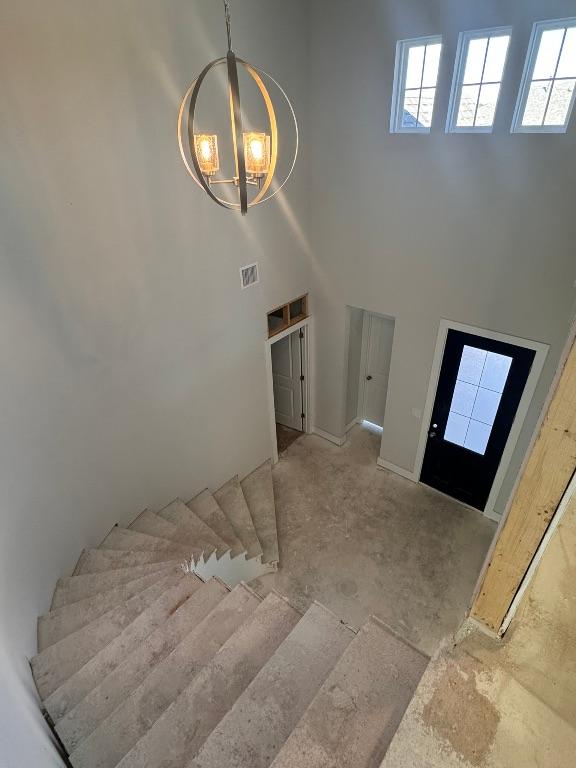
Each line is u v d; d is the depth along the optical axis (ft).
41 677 8.04
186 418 13.15
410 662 6.19
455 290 12.78
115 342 10.37
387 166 12.55
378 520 15.31
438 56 10.85
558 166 9.93
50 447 9.22
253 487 16.24
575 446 3.59
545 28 9.16
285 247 14.39
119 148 9.11
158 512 13.28
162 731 6.95
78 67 8.06
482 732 4.29
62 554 9.92
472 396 13.97
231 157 11.51
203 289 12.14
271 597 9.02
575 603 5.34
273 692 6.93
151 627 9.09
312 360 17.69
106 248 9.53
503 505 14.60
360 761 5.21
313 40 12.36
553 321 11.38
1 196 7.57
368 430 19.56
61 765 6.69
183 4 9.25
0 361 7.76
